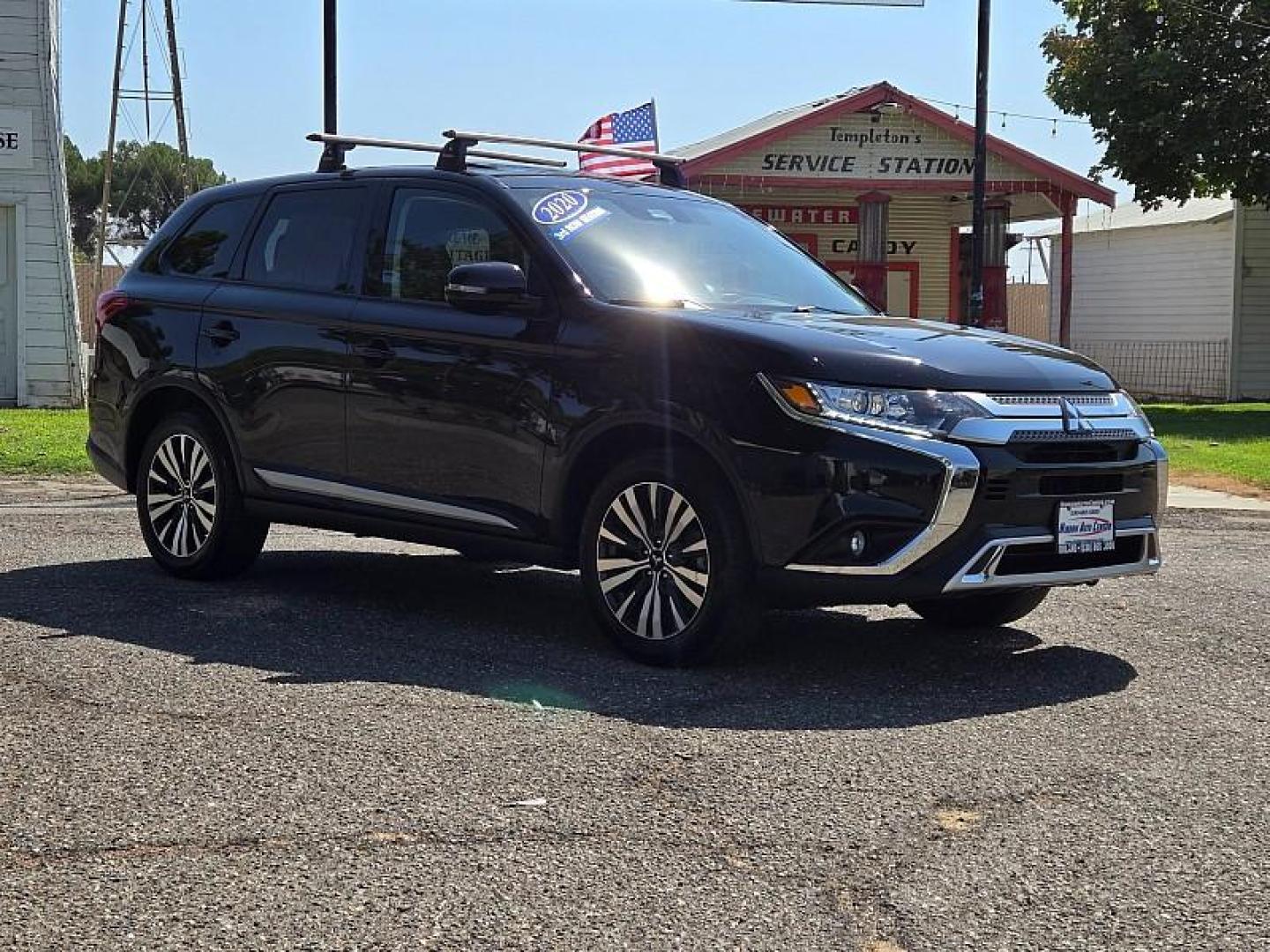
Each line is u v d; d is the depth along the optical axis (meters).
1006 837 4.38
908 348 6.20
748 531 6.07
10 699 5.70
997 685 6.18
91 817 4.45
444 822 4.42
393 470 7.21
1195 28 27.61
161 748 5.11
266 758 5.01
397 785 4.76
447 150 7.48
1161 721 5.65
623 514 6.40
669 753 5.12
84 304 38.62
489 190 7.14
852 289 7.75
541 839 4.30
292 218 7.93
